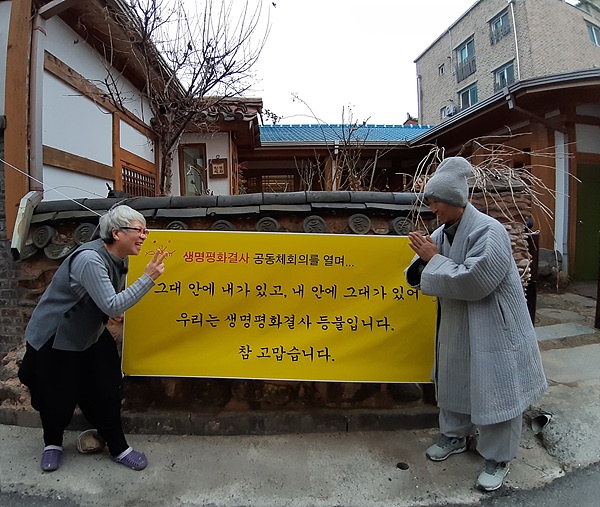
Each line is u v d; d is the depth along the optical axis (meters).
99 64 5.05
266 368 2.57
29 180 3.06
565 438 2.47
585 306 5.51
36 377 2.09
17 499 2.01
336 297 2.61
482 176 2.96
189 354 2.58
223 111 6.28
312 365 2.58
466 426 2.26
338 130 10.57
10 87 3.09
